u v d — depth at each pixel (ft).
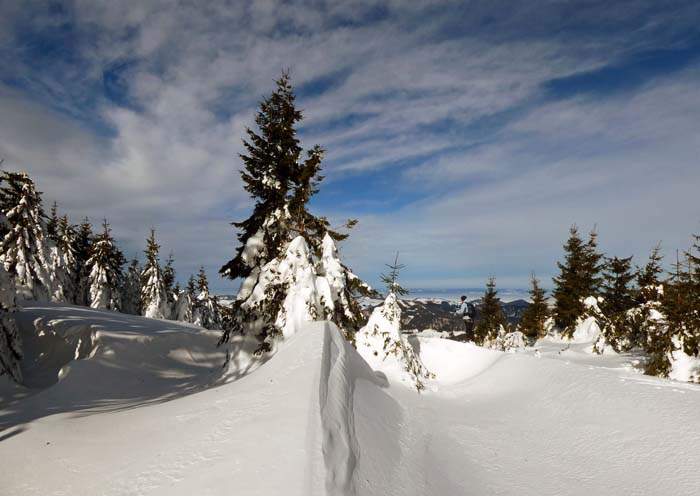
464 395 27.53
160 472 11.97
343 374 19.45
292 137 42.55
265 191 41.86
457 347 39.37
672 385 19.89
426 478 13.89
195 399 19.94
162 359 44.09
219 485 10.56
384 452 14.87
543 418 20.01
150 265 112.98
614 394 19.86
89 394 31.60
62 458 14.14
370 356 32.58
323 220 42.01
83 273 114.11
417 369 32.78
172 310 131.13
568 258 88.28
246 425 14.19
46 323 50.11
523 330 98.17
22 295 72.64
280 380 18.51
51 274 91.66
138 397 32.50
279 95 42.63
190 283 141.08
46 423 18.17
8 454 14.73
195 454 12.73
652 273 79.36
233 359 36.94
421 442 17.67
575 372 23.76
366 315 39.45
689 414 16.58
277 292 36.24
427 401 25.66
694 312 37.17
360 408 17.72
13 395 34.68
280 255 38.52
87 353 42.50
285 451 11.74
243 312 38.29
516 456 16.43
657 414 17.21
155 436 15.11
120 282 119.75
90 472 12.85
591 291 83.82
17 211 75.51
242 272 42.80
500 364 31.17
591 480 13.97
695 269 38.47
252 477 10.64
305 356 20.36
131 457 13.51
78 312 59.98
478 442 18.08
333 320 36.73
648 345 41.45
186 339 48.39
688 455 14.14
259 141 42.16
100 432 16.46
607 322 58.59
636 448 15.31
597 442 16.43
